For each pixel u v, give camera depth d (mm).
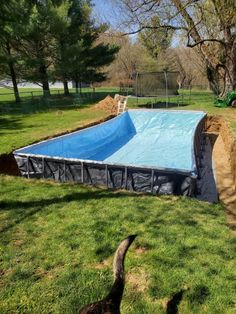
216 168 12562
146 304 3883
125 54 62438
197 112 20688
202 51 27625
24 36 26172
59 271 4500
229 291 4098
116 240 5273
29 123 18297
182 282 4246
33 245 5148
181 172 8586
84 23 32031
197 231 5625
